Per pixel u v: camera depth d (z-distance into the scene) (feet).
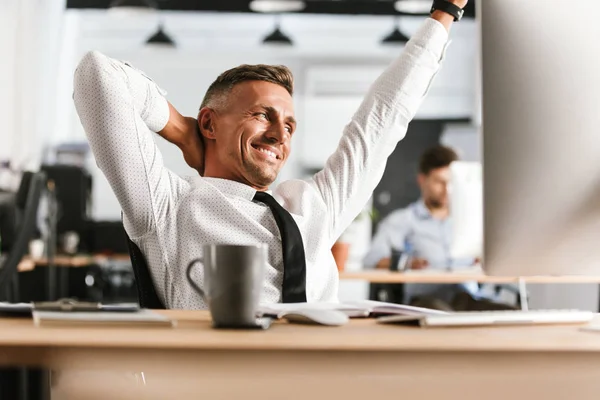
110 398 3.15
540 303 18.25
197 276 6.13
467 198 14.66
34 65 30.12
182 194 6.33
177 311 4.98
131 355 3.07
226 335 3.45
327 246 6.53
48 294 18.26
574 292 17.79
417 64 6.95
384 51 35.55
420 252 17.54
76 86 6.01
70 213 20.80
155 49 34.76
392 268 15.87
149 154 6.19
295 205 6.56
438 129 34.53
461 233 14.67
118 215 32.81
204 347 3.05
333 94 35.55
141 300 6.23
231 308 3.90
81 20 34.35
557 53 4.57
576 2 4.57
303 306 4.71
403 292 16.39
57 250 20.45
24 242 12.93
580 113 4.58
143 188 6.09
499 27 4.58
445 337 3.58
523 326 4.47
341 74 35.53
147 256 6.25
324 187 6.79
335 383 3.14
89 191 21.68
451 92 34.96
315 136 35.35
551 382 3.24
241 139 6.75
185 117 6.93
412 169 33.78
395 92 6.91
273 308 4.58
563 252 4.70
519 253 4.70
